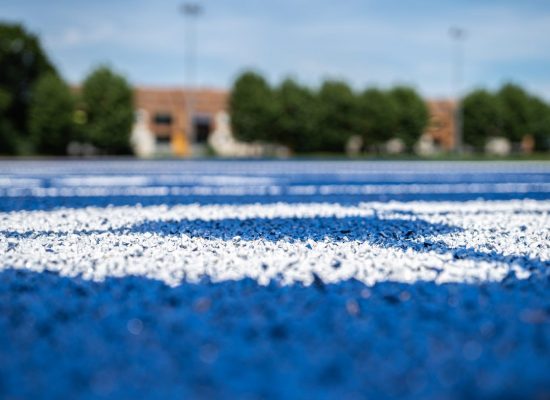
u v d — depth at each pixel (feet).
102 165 64.80
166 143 161.79
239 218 14.28
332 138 150.71
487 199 20.79
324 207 17.35
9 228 12.19
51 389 3.79
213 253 8.79
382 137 154.30
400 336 4.79
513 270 7.44
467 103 169.27
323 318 5.30
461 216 14.93
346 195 22.67
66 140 125.29
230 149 163.12
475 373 4.02
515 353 4.42
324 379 3.93
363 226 12.55
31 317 5.35
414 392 3.73
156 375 4.01
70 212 15.70
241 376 3.99
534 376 3.97
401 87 160.35
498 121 167.73
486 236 10.96
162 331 4.95
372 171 49.49
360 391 3.75
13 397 3.67
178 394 3.70
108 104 127.24
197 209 16.65
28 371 4.09
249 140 145.28
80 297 6.11
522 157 114.93
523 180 35.19
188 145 152.87
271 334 4.85
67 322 5.21
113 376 4.00
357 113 150.82
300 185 29.32
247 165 66.13
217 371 4.08
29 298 6.05
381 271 7.38
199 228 12.15
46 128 122.42
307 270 7.41
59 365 4.20
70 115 123.34
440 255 8.61
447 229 12.08
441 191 25.20
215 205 18.01
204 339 4.74
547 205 18.29
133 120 130.72
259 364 4.21
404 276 7.05
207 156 122.01
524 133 172.45
